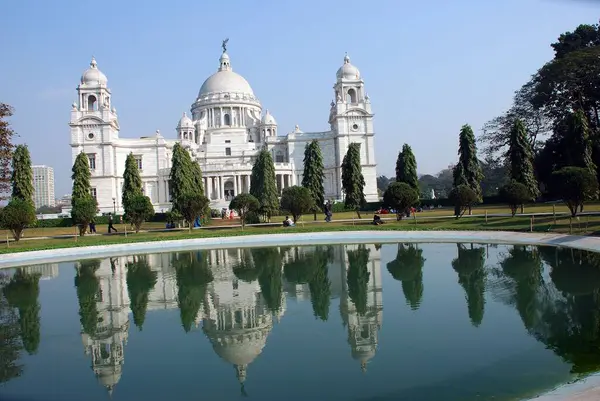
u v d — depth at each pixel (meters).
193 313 22.39
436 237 48.59
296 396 13.09
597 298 22.27
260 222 75.56
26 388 14.42
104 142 112.44
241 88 150.50
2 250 46.53
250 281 29.75
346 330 18.89
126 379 14.77
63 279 33.38
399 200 61.62
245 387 13.80
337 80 126.88
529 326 18.48
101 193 112.50
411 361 15.34
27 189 81.62
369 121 121.81
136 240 52.47
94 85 114.81
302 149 126.56
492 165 107.88
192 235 56.12
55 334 19.95
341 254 40.34
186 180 76.19
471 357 15.48
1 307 25.16
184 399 13.18
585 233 40.59
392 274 30.23
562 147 83.88
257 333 18.94
